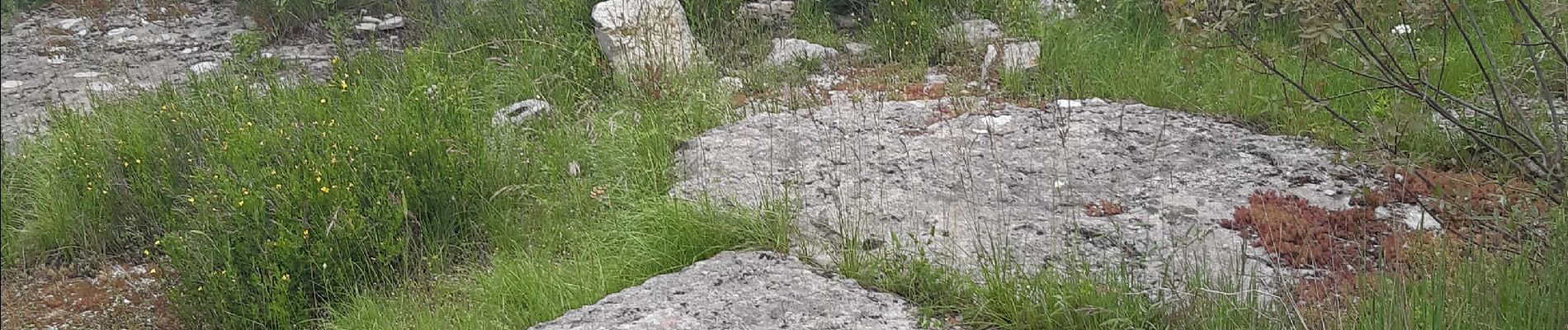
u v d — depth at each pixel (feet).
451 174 17.76
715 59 24.90
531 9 26.91
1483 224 13.94
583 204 17.65
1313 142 18.22
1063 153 18.13
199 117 21.39
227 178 16.61
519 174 18.62
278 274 15.66
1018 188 16.90
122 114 22.75
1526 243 12.69
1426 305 11.01
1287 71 20.66
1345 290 12.30
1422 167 16.63
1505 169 15.08
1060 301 12.10
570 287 14.64
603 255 15.69
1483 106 16.88
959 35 25.63
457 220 17.70
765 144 19.25
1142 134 18.88
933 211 16.10
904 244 15.02
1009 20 25.72
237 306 15.88
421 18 29.22
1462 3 15.17
